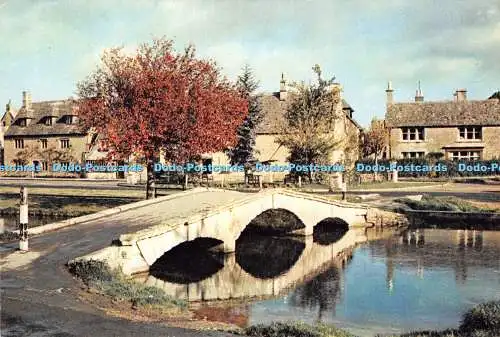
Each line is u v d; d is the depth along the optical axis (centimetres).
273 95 6581
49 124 7856
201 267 2308
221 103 3469
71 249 1812
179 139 3159
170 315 1237
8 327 977
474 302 1809
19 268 1542
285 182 5203
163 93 3119
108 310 1165
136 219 2389
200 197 3091
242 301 1789
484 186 5100
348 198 3953
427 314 1672
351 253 2706
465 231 3381
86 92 3338
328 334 1127
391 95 7012
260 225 3319
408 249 2798
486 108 6575
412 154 6619
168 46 3353
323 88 4984
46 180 6462
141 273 1911
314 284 2062
